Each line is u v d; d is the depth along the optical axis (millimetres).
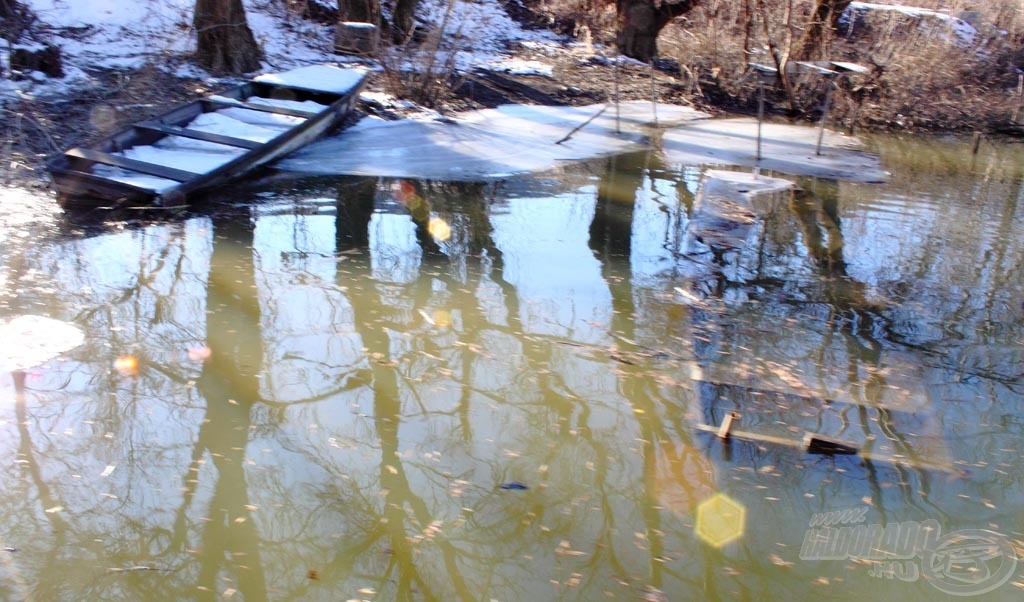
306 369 5738
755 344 6449
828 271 8133
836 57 17812
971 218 10266
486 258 7949
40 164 9141
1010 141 16375
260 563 4012
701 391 5680
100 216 8141
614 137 13344
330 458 4805
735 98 17328
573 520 4395
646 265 8000
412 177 10352
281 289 6969
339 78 12812
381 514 4379
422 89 13898
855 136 15391
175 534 4148
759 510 4535
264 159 9953
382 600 3834
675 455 4969
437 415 5270
